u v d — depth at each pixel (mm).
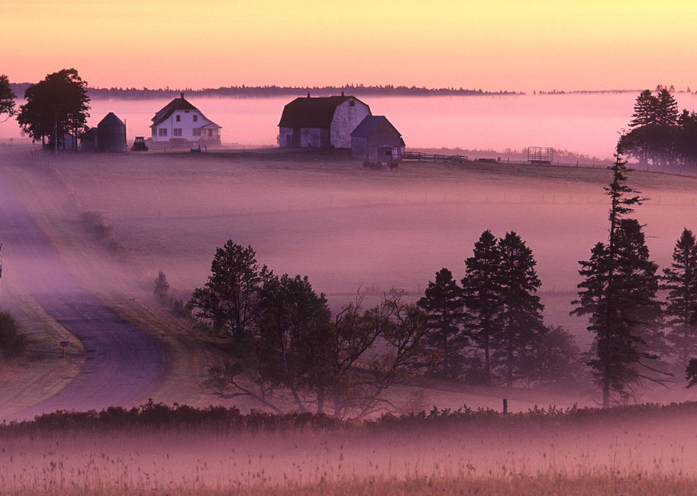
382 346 134000
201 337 125625
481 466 37125
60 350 114500
